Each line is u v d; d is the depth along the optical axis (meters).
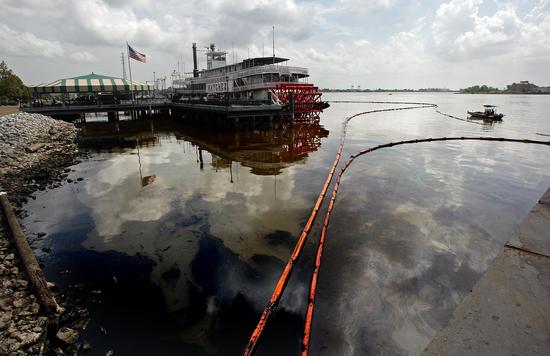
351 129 36.88
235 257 9.34
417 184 15.59
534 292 3.96
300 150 24.44
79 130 37.81
